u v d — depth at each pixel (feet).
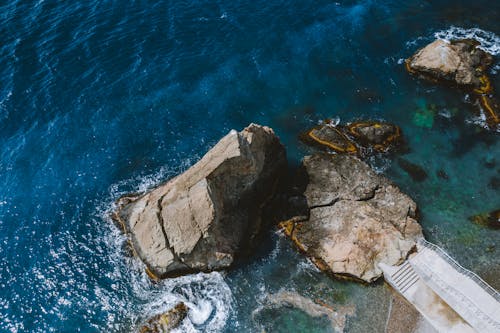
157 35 185.16
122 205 137.39
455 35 192.54
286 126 160.15
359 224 127.13
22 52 174.19
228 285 122.42
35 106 159.94
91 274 124.67
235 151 122.52
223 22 193.36
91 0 197.36
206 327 114.52
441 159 150.00
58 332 114.93
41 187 142.31
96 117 159.33
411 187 142.41
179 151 152.66
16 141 151.84
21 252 128.88
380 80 175.42
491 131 158.20
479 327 109.60
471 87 168.45
